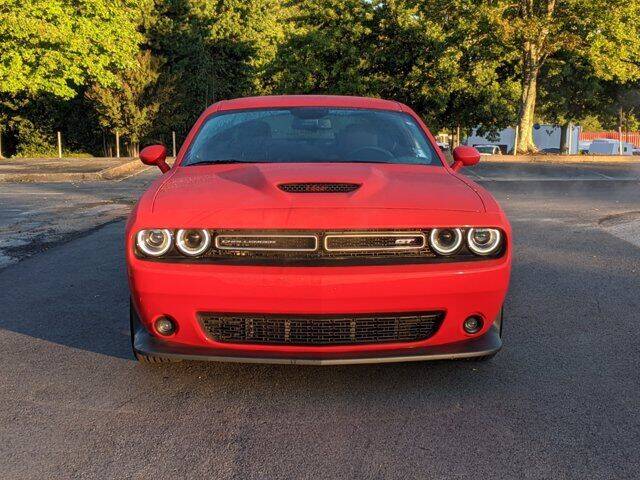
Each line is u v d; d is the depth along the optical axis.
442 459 2.76
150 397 3.40
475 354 3.27
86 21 25.88
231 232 3.14
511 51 30.09
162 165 4.72
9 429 3.03
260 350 3.19
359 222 3.12
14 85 24.52
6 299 5.30
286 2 34.53
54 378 3.64
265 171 3.70
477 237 3.22
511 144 48.22
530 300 5.28
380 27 32.59
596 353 4.08
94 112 36.41
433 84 32.41
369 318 3.17
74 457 2.78
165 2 39.81
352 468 2.69
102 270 6.33
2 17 22.97
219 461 2.75
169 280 3.08
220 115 4.75
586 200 12.16
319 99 4.95
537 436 2.97
